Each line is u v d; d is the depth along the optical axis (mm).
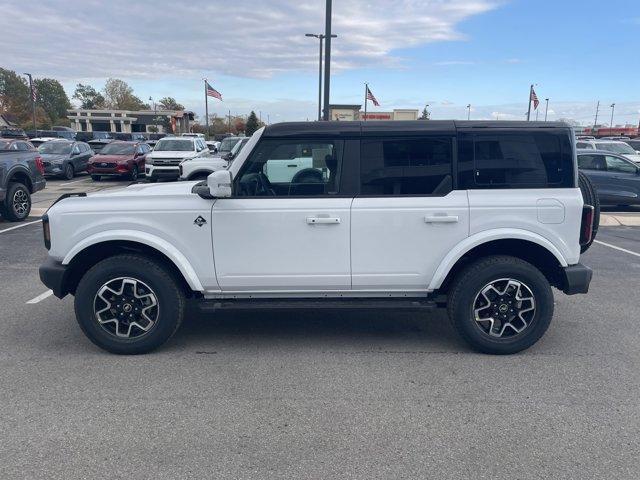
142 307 4562
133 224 4469
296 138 4438
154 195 4551
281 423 3494
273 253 4488
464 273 4512
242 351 4711
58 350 4715
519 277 4473
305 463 3066
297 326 5367
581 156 13742
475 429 3422
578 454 3158
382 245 4477
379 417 3568
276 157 4461
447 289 4758
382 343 4914
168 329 4562
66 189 18297
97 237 4445
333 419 3543
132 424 3475
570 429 3426
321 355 4629
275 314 5742
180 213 4445
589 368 4359
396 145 4449
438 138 4426
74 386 4016
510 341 4562
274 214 4434
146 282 4477
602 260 8406
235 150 13906
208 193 4430
